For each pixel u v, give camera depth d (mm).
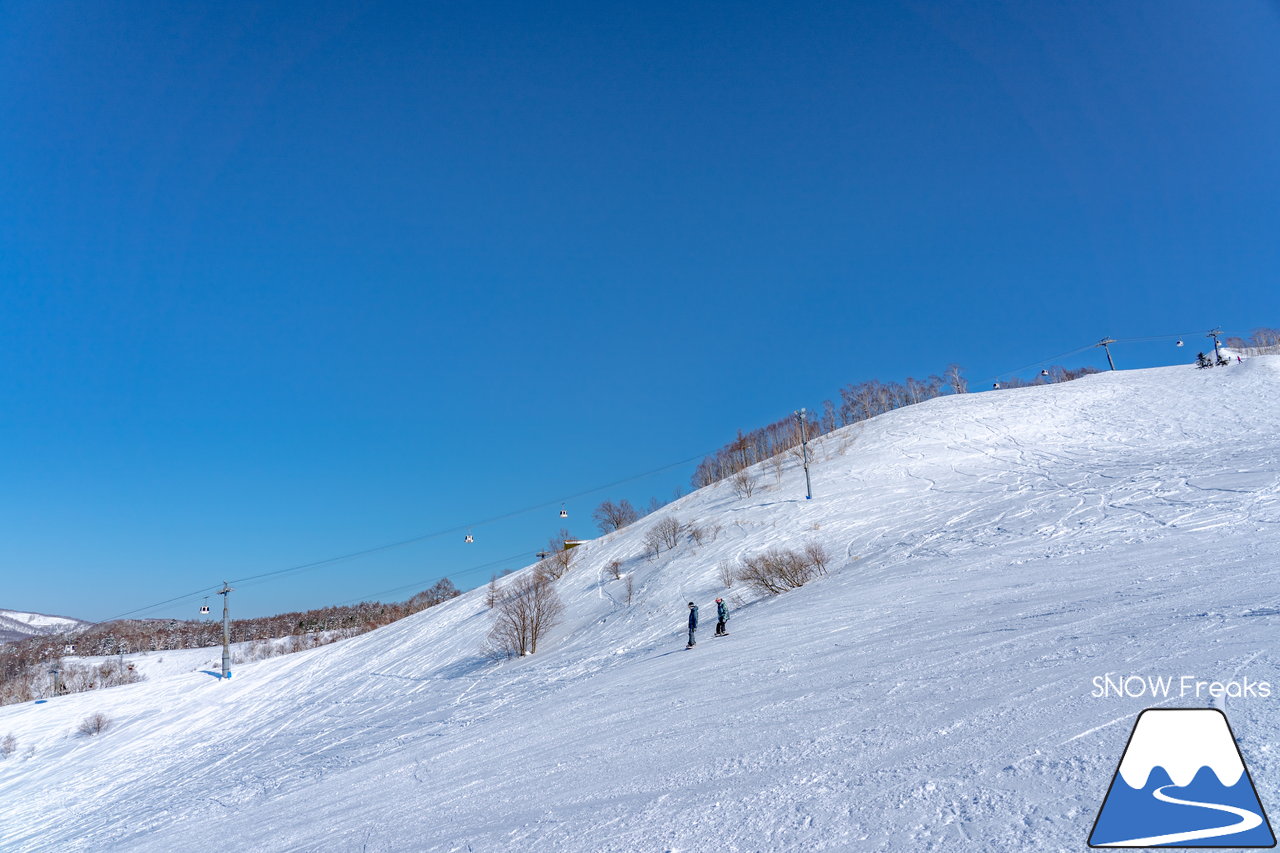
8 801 34375
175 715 46125
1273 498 23906
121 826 22219
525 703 21859
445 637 49469
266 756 29094
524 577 59562
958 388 117375
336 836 10445
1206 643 8492
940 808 5656
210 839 13859
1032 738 6645
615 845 6676
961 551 26922
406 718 27859
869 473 56500
